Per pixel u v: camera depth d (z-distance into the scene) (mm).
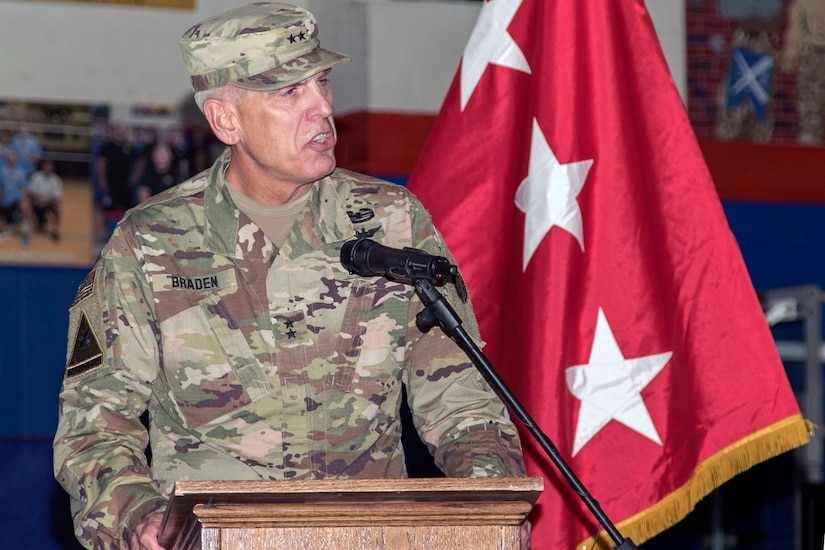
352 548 3225
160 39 13047
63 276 11664
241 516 3137
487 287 5891
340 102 13922
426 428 4527
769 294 9852
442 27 13797
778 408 5566
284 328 4516
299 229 4602
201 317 4488
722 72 14133
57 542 9039
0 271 11453
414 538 3262
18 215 12172
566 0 5965
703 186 5773
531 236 5836
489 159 5984
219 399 4473
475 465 4141
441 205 5969
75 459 4156
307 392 4496
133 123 12789
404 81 13656
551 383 5668
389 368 4582
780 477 10297
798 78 14383
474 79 6074
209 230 4570
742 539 10492
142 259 4504
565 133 5867
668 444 5641
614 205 5785
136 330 4438
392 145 13523
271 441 4473
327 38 14039
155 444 4551
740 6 14180
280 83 4367
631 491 5594
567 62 5922
